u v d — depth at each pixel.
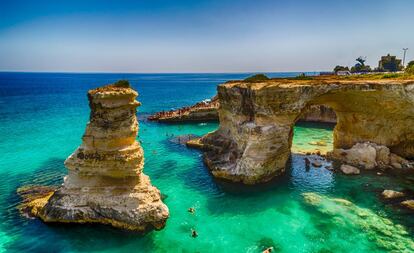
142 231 23.97
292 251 22.33
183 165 41.16
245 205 29.41
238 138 37.84
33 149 48.50
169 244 23.08
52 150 48.06
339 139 43.75
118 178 24.73
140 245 22.83
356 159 39.69
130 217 23.88
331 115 70.38
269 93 34.12
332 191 32.06
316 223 26.02
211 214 27.70
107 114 24.23
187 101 127.12
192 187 33.66
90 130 24.53
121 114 24.56
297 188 32.97
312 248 22.62
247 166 33.94
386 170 37.38
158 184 34.59
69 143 52.47
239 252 22.25
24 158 43.62
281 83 37.50
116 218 24.11
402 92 35.06
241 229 25.25
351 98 38.28
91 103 24.55
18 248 22.14
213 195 31.59
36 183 34.03
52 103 110.12
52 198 25.69
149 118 77.94
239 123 38.34
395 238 23.69
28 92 159.62
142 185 25.23
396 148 40.28
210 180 35.59
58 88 195.50
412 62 89.69
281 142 35.59
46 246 22.44
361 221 26.17
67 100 121.19
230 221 26.52
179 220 26.61
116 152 24.25
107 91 23.88
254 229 25.25
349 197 30.64
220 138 46.50
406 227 25.16
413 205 28.27
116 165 24.30
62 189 25.58
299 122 72.25
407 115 36.81
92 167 24.56
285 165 37.53
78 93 156.62
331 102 41.44
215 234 24.52
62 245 22.58
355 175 36.16
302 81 40.91
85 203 24.72
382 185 33.25
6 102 111.25
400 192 31.12
